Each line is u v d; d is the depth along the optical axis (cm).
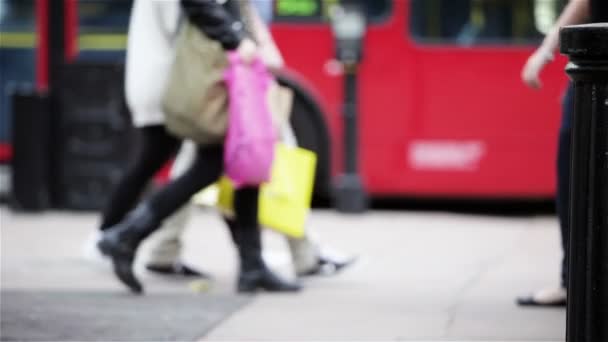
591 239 511
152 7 966
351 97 1480
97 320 820
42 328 788
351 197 1494
